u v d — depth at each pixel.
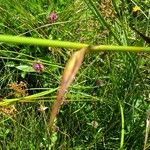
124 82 0.35
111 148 0.34
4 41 0.14
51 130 0.33
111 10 0.38
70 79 0.15
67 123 0.35
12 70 0.41
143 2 0.45
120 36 0.38
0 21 0.44
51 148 0.34
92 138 0.34
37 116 0.35
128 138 0.33
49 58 0.40
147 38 0.19
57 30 0.42
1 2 0.45
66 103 0.35
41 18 0.44
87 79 0.38
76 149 0.34
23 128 0.34
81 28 0.42
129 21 0.41
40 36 0.40
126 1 0.44
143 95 0.34
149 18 0.36
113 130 0.34
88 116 0.36
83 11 0.44
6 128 0.35
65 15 0.44
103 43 0.40
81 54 0.15
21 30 0.43
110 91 0.35
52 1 0.46
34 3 0.46
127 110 0.34
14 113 0.35
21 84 0.34
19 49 0.42
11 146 0.33
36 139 0.33
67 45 0.15
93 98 0.35
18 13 0.44
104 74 0.37
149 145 0.32
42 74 0.40
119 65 0.36
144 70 0.36
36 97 0.28
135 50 0.16
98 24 0.41
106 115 0.34
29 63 0.41
